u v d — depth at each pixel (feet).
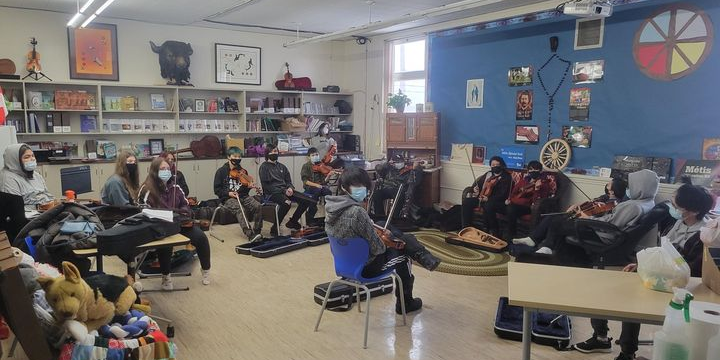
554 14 18.83
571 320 11.25
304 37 27.53
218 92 25.73
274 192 19.04
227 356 9.44
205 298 12.39
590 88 18.03
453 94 22.71
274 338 10.23
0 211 10.40
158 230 9.93
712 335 5.13
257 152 25.36
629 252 12.94
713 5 14.94
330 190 20.65
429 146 22.84
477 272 14.58
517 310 11.24
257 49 26.45
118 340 6.81
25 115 20.51
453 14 21.26
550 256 13.17
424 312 11.68
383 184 21.29
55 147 21.01
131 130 22.89
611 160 17.62
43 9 20.88
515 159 20.48
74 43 21.80
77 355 6.44
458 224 20.12
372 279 10.23
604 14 14.71
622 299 6.41
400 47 25.73
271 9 20.77
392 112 24.68
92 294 6.83
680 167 15.84
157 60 23.86
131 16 22.24
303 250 16.84
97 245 9.09
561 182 18.16
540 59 19.42
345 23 23.82
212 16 22.26
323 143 24.12
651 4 16.26
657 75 16.31
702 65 15.30
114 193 12.85
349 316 11.41
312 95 28.27
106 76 22.61
